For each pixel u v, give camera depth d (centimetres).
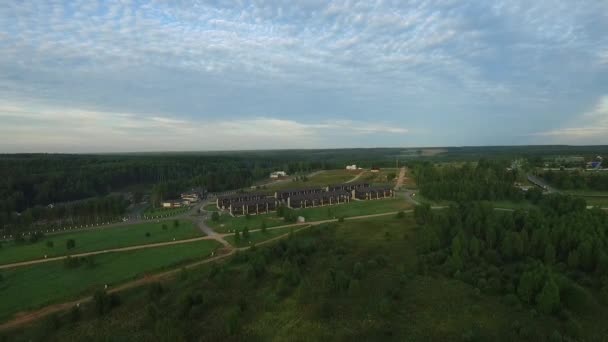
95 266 9212
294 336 5294
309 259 8456
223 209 16512
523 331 4931
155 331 5678
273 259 8612
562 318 5291
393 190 18825
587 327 5116
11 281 8406
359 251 8706
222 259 9462
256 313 6116
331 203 16325
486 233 8075
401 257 8100
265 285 7188
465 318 5416
